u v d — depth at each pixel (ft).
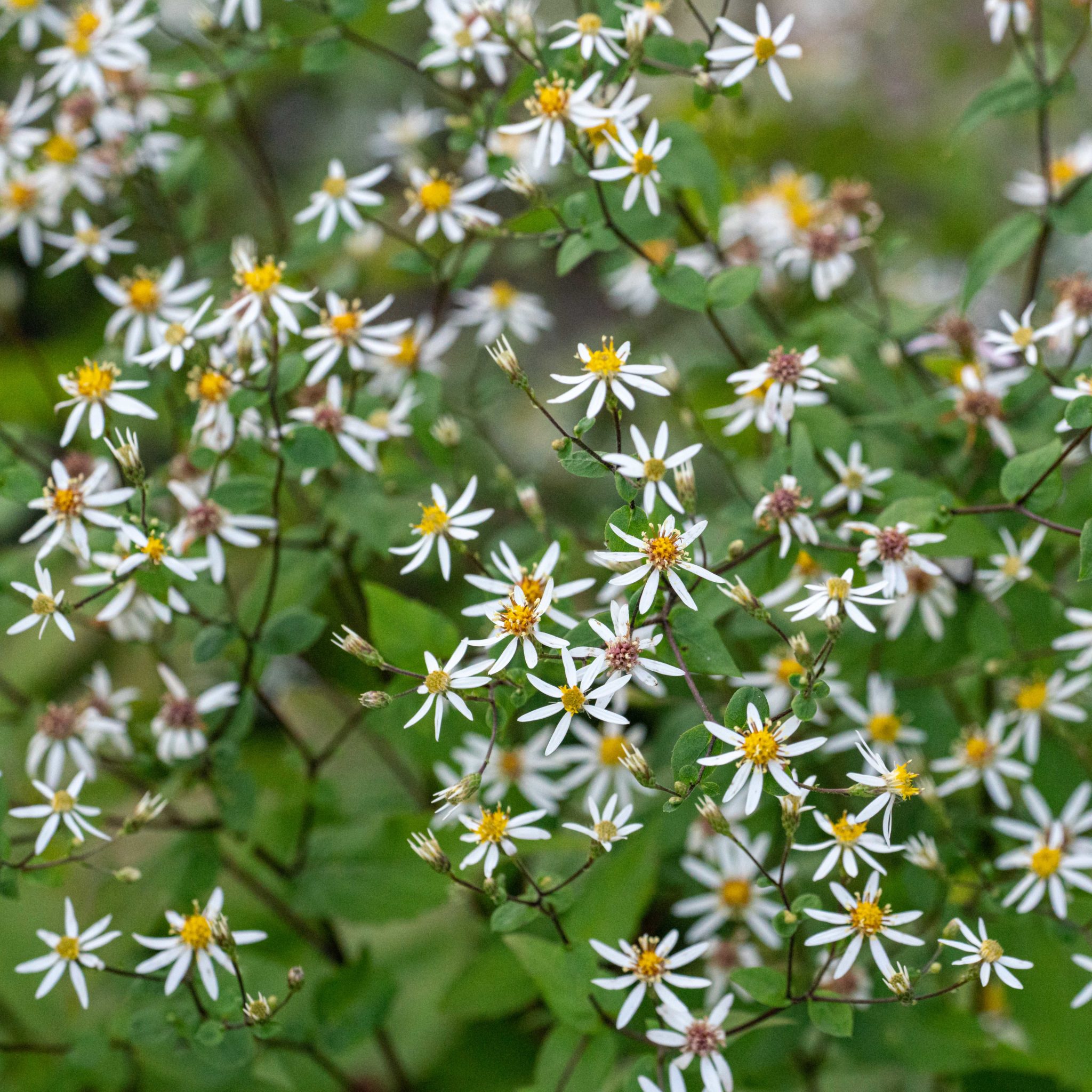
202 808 3.19
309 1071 3.01
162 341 2.96
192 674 3.17
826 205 3.13
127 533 2.73
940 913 2.90
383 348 2.88
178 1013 2.77
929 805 2.85
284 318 2.82
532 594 2.68
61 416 3.62
